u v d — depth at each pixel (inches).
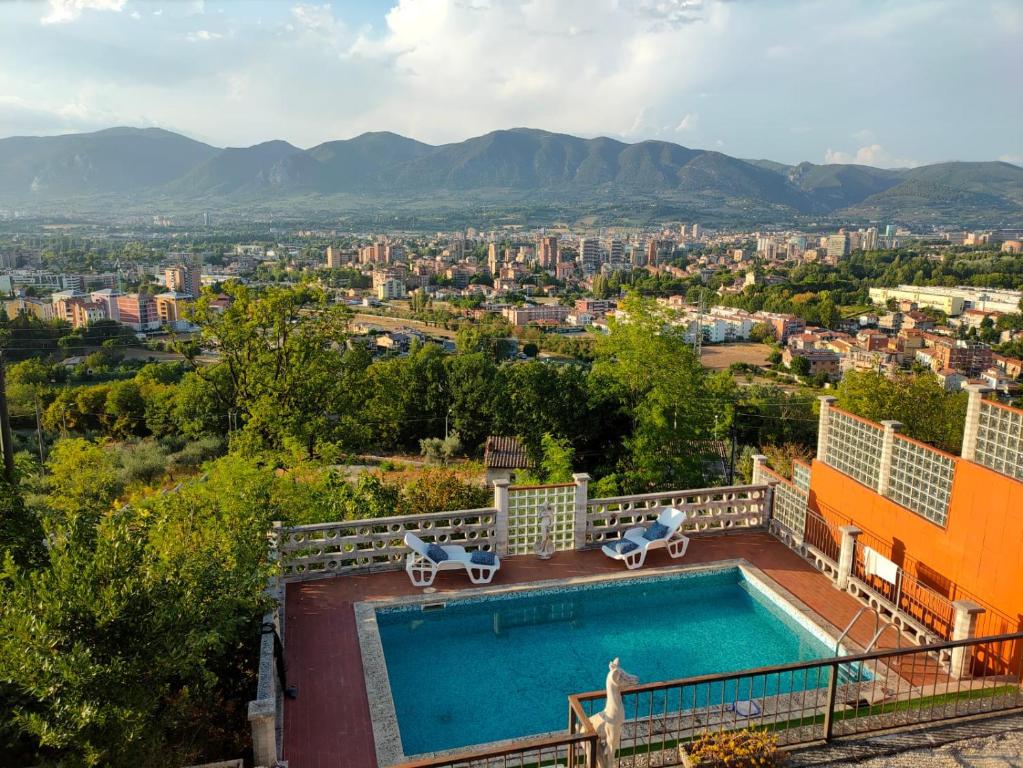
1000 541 311.4
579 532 458.9
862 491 407.8
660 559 448.8
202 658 218.2
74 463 782.5
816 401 1793.8
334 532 419.5
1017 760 231.8
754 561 448.8
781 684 328.2
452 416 1830.7
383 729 278.1
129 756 201.5
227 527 331.9
